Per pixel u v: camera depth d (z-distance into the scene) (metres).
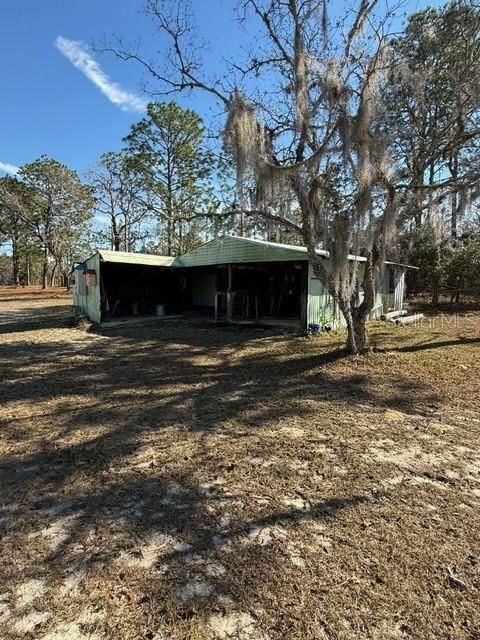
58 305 19.44
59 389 5.05
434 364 6.24
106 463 2.99
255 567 1.87
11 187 26.67
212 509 2.37
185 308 17.30
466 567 1.87
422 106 6.45
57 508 2.39
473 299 16.95
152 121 20.25
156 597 1.69
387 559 1.93
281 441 3.38
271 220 7.02
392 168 5.75
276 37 6.64
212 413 4.10
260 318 13.23
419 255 16.42
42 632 1.51
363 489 2.60
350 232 6.11
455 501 2.46
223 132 5.97
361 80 5.62
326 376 5.58
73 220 27.73
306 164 5.82
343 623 1.55
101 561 1.92
